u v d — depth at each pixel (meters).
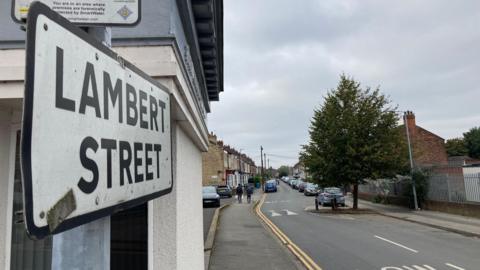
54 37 1.10
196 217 5.58
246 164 102.38
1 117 2.70
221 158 58.12
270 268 9.70
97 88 1.33
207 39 5.50
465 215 22.27
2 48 2.48
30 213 0.96
